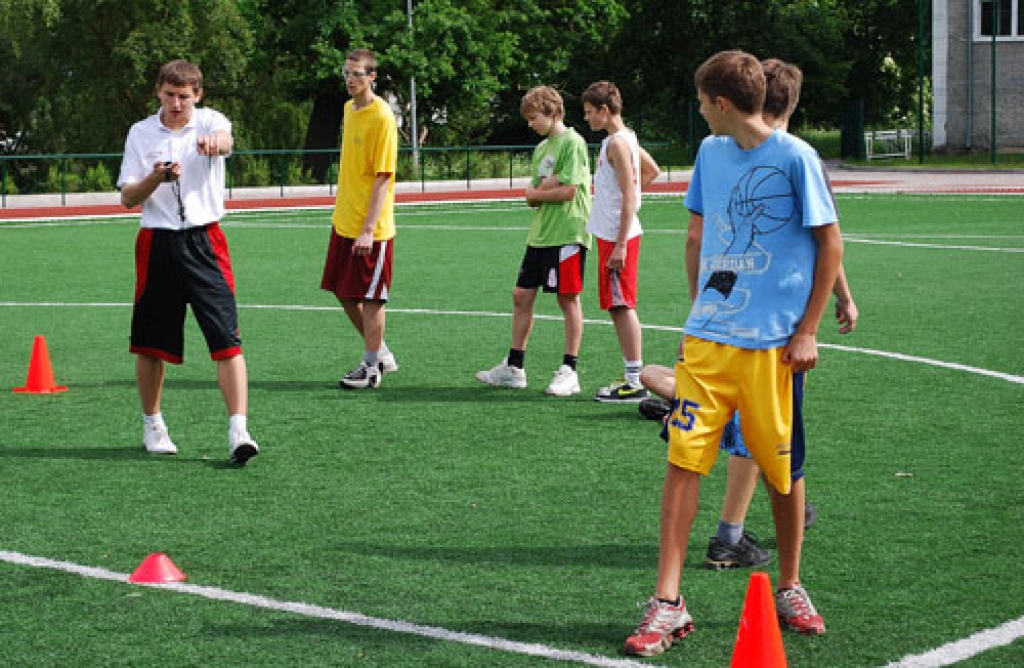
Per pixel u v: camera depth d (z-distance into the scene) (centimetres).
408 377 1185
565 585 641
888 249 2311
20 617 602
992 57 5300
